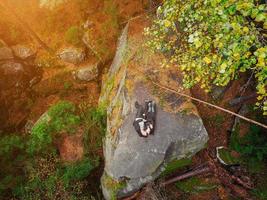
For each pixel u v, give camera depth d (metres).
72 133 9.02
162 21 5.82
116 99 8.21
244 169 7.45
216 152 7.62
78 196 8.38
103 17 10.57
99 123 8.86
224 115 7.75
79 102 10.01
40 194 8.54
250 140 7.36
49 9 11.39
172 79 7.54
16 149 9.35
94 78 10.25
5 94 10.71
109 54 10.17
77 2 11.00
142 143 7.19
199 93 7.73
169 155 7.23
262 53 4.46
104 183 7.98
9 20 11.54
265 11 4.75
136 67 7.93
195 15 5.32
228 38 4.88
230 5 4.63
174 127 7.14
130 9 9.82
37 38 10.88
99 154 8.76
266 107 5.02
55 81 10.65
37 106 10.52
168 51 7.68
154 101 7.38
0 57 10.95
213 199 7.43
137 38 8.40
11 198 8.71
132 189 7.50
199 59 5.59
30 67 11.06
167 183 7.54
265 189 7.20
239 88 7.75
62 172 8.65
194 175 7.60
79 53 10.52
